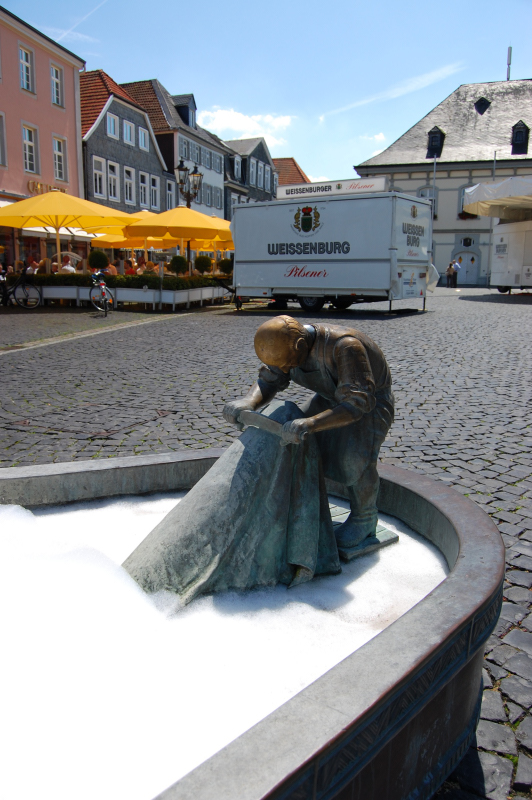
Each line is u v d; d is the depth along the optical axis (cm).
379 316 1659
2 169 2597
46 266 2164
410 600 227
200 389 747
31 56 2720
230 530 223
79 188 3097
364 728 124
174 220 1894
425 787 159
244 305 2269
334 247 1675
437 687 148
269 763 109
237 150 5566
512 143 4256
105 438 539
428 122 4572
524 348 1051
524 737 193
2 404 670
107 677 169
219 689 173
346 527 264
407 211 1628
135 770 140
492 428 567
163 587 217
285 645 197
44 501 295
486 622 165
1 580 196
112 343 1168
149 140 3791
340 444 251
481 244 4253
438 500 260
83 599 195
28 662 167
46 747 144
